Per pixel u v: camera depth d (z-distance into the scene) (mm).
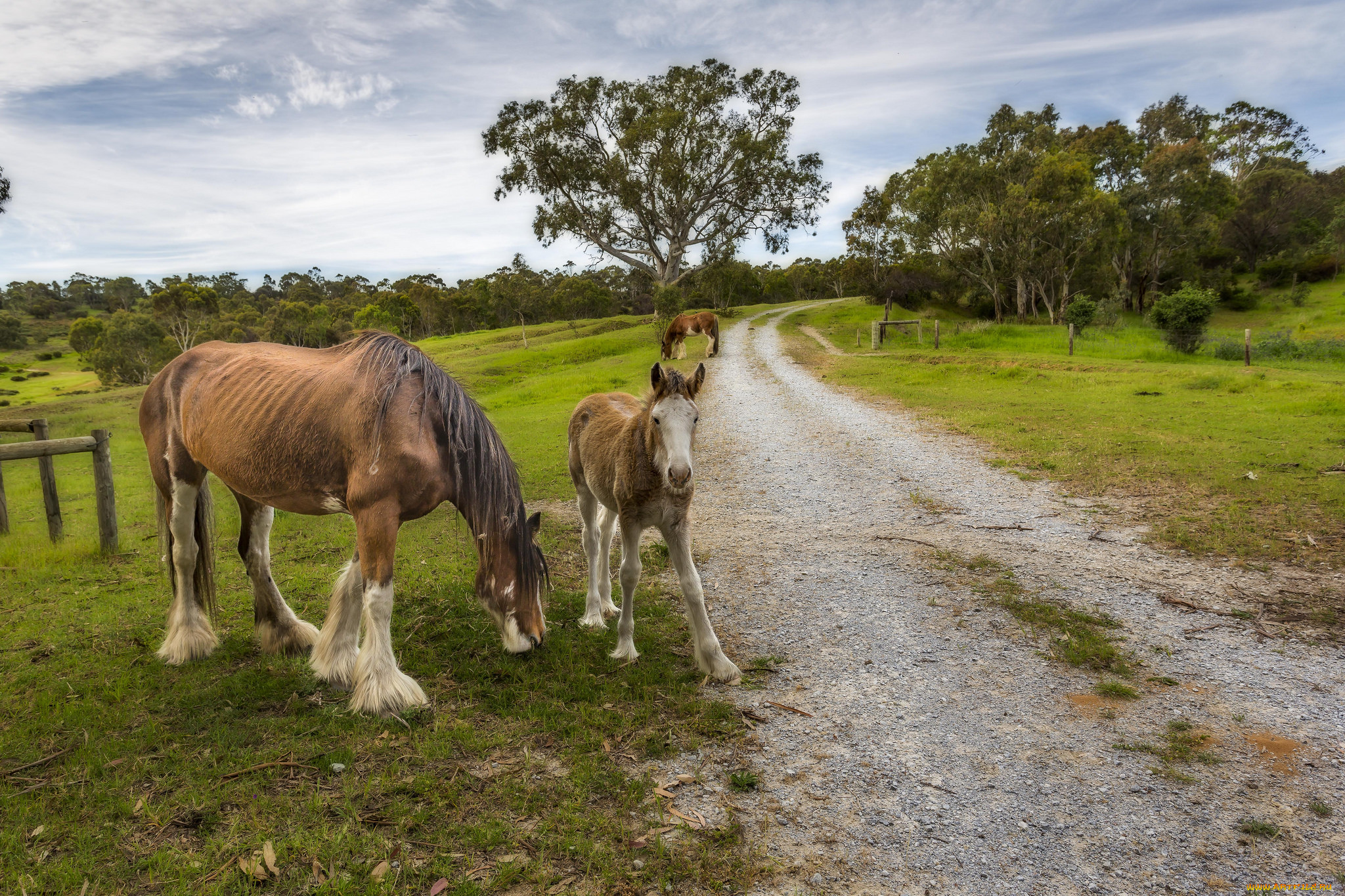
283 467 4207
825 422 15305
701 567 6773
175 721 3904
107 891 2654
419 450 4055
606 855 2859
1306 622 4980
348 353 4449
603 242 48781
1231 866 2777
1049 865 2822
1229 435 11047
